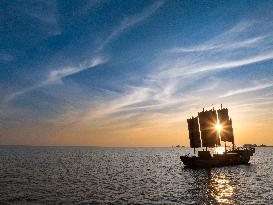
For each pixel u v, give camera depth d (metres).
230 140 90.44
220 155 86.94
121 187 50.31
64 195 41.75
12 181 55.94
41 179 60.50
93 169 88.62
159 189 48.09
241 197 39.66
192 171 78.62
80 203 36.41
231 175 68.94
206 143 83.62
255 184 52.91
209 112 83.88
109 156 194.88
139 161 136.12
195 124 82.12
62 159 145.00
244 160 94.44
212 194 42.56
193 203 36.22
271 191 44.28
